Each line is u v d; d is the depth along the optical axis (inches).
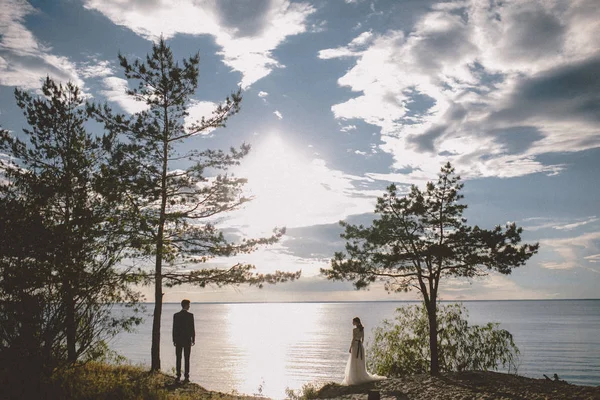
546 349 3740.2
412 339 753.6
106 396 337.7
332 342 5236.2
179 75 661.9
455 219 671.8
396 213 686.5
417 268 673.6
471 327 735.7
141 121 651.5
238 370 2780.5
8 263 301.1
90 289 325.1
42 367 312.8
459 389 475.5
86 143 538.6
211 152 684.1
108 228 350.9
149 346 4313.5
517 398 412.2
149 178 617.3
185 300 514.9
